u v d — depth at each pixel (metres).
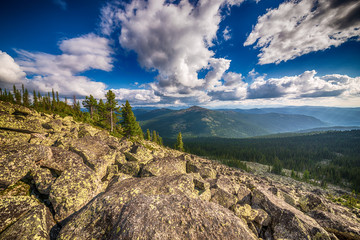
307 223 9.21
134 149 21.94
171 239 5.58
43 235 6.41
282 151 161.38
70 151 14.27
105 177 14.04
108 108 54.00
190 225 6.23
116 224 6.36
